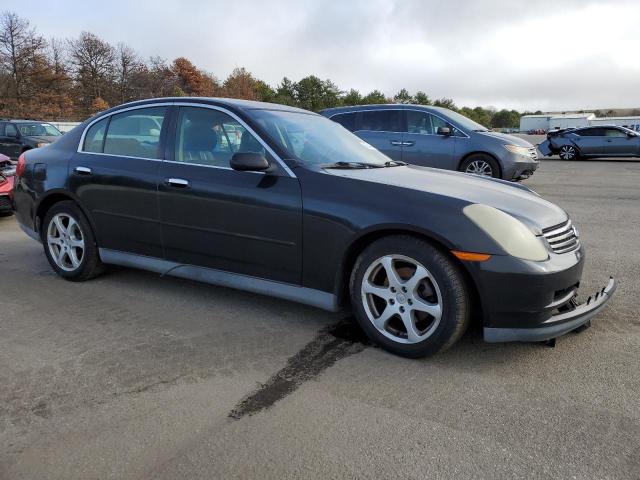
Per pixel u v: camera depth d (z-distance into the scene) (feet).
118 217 14.37
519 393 9.33
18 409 8.88
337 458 7.59
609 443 7.91
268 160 12.04
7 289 15.14
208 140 13.08
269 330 12.16
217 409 8.86
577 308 10.61
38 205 15.98
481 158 32.30
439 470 7.33
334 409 8.84
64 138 16.14
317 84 315.99
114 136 14.83
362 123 35.29
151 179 13.57
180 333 12.00
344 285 11.48
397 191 10.73
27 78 178.29
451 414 8.69
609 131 70.23
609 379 9.79
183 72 263.49
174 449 7.80
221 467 7.41
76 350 11.12
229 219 12.34
